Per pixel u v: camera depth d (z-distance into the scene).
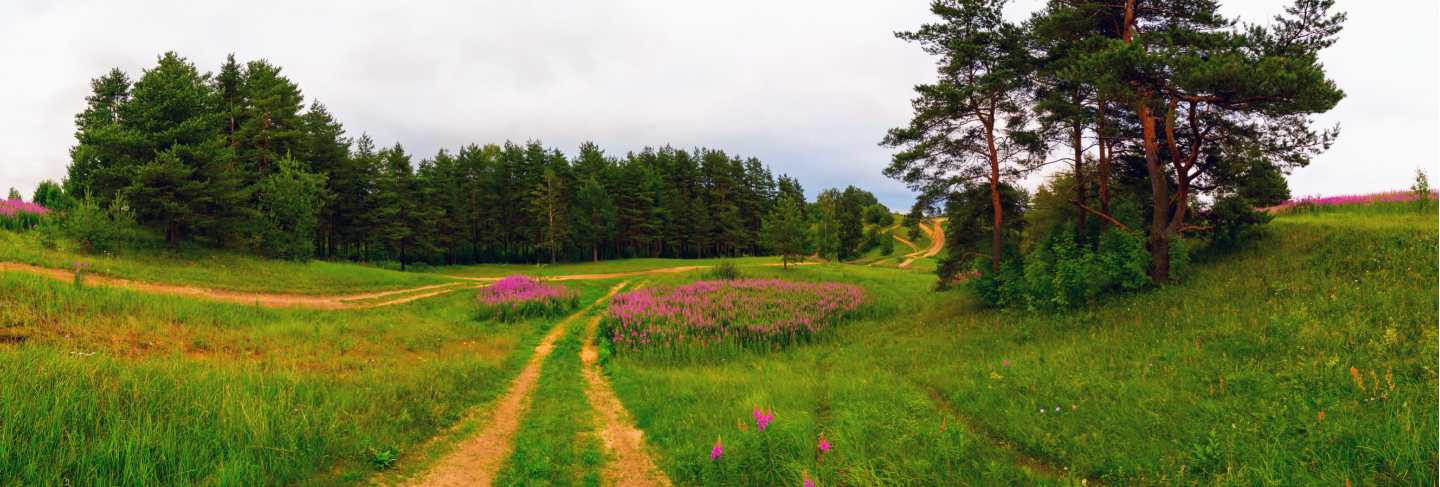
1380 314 9.07
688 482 6.68
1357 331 8.63
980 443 7.37
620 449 8.14
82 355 8.46
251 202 36.25
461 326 19.48
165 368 8.30
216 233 30.67
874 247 84.69
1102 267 14.79
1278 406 6.95
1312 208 22.33
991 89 18.16
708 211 76.81
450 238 58.34
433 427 8.39
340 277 29.64
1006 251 18.95
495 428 8.88
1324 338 8.69
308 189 35.94
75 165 31.52
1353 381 7.15
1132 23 15.55
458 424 8.79
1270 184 14.55
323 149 47.38
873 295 28.59
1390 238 12.45
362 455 6.77
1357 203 21.55
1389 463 5.25
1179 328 11.23
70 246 22.75
